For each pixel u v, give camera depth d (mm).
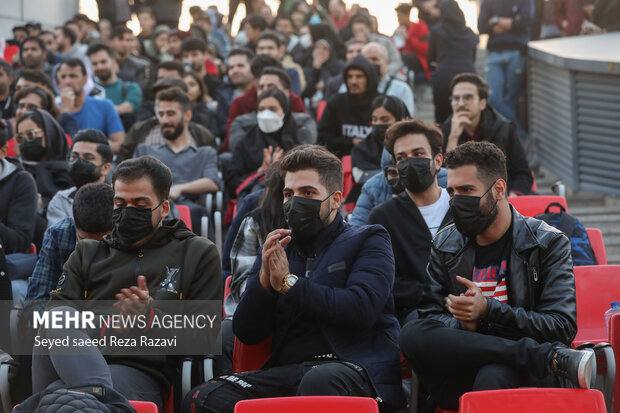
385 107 10875
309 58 22375
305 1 26406
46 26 26500
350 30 23844
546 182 16516
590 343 6406
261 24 22594
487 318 6121
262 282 6441
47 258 7652
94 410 5426
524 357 5867
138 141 12609
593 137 14984
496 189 6320
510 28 18547
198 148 12211
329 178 6645
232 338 7480
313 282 6562
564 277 6250
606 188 14766
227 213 11461
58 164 10820
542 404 5379
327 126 13523
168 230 6930
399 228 8031
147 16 25609
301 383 6102
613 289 7875
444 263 6617
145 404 5637
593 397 5395
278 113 12211
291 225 6617
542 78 17750
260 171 11125
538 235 6367
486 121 11414
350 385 6148
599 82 14781
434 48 18141
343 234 6777
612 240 13289
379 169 11047
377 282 6523
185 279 6793
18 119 11359
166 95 11969
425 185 8062
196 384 6883
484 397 5367
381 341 6590
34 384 6203
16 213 9555
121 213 6727
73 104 13781
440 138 8203
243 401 5262
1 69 14547
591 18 22344
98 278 6781
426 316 6582
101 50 16781
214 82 18609
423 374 6348
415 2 24406
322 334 6477
